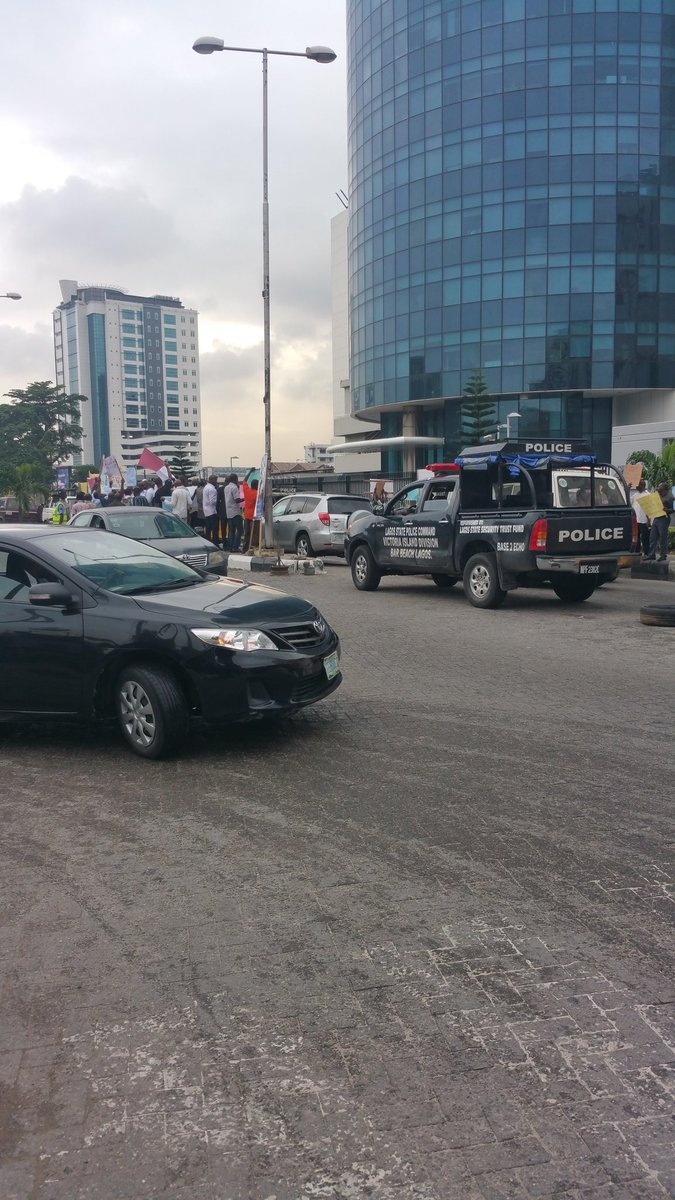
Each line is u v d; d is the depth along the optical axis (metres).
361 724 6.60
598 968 3.23
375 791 5.14
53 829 4.64
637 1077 2.63
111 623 5.78
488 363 56.97
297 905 3.75
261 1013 2.99
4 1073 2.71
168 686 5.63
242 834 4.52
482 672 8.49
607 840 4.41
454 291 57.75
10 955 3.38
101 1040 2.86
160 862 4.20
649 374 54.59
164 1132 2.45
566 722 6.64
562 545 11.98
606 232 53.84
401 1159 2.34
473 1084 2.62
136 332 189.88
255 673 5.61
